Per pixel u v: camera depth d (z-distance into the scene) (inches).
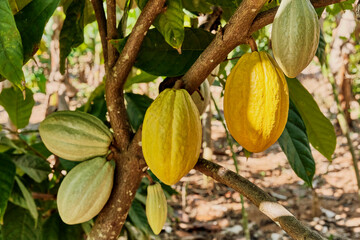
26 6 43.9
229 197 228.1
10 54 37.8
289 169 274.1
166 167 37.8
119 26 46.4
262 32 72.2
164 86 45.3
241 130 38.0
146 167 44.3
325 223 200.1
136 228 83.7
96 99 65.7
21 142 73.9
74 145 44.0
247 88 37.4
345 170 265.9
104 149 44.4
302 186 246.7
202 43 45.6
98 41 220.1
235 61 78.9
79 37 54.6
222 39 38.9
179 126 37.5
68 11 52.1
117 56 44.1
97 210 44.1
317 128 57.1
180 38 41.4
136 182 44.6
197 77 40.3
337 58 199.6
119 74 43.4
